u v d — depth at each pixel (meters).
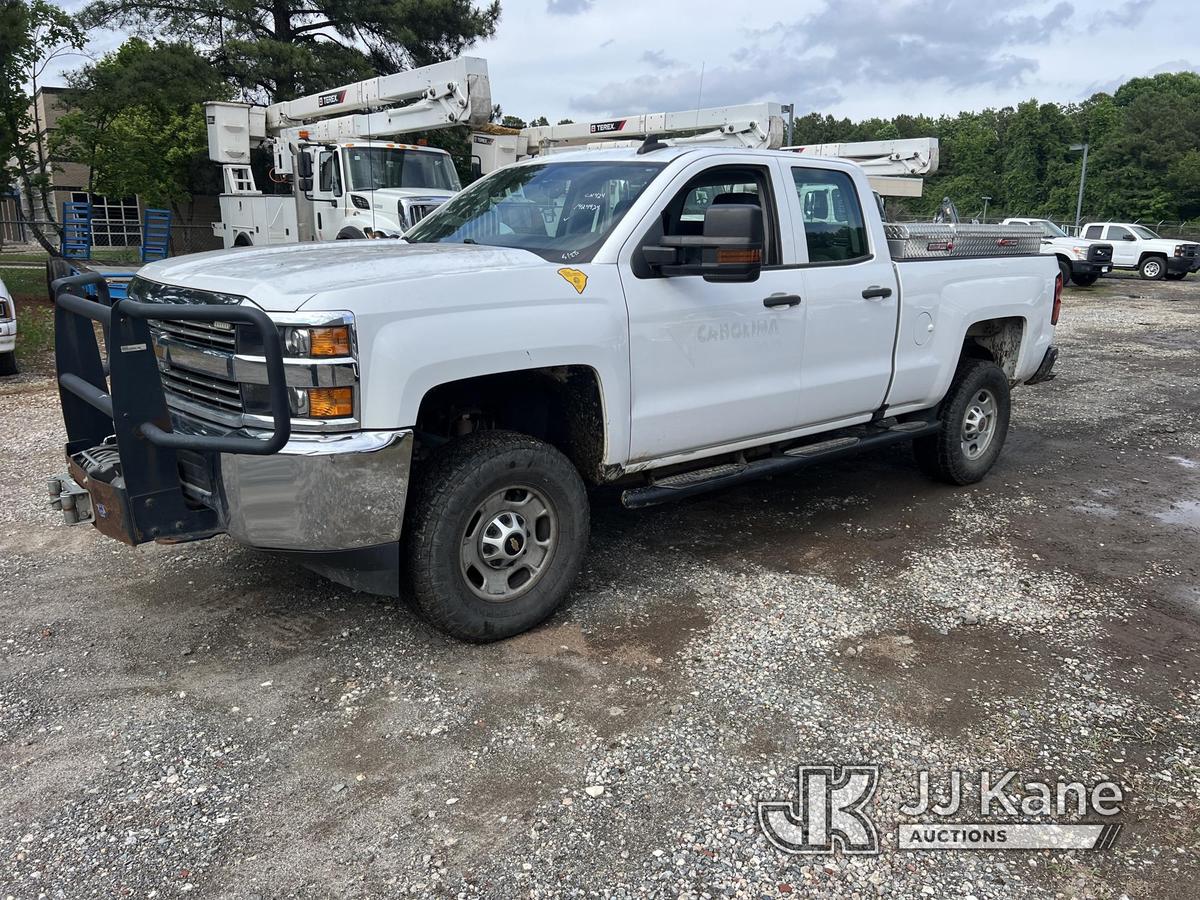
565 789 3.01
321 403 3.28
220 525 3.57
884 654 3.94
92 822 2.82
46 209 19.22
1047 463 7.17
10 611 4.22
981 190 102.00
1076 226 35.31
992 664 3.88
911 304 5.47
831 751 3.24
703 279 4.38
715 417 4.55
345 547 3.43
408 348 3.38
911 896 2.58
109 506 3.50
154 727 3.32
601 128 15.68
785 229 4.82
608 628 4.13
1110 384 10.74
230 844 2.74
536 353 3.75
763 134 13.63
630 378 4.14
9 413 7.98
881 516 5.76
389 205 13.27
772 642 4.02
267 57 25.08
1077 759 3.22
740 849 2.75
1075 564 5.03
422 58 27.64
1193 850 2.79
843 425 5.39
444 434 4.29
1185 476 6.87
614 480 4.35
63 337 4.03
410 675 3.70
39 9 16.66
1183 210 78.12
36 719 3.36
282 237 15.66
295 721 3.37
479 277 3.64
